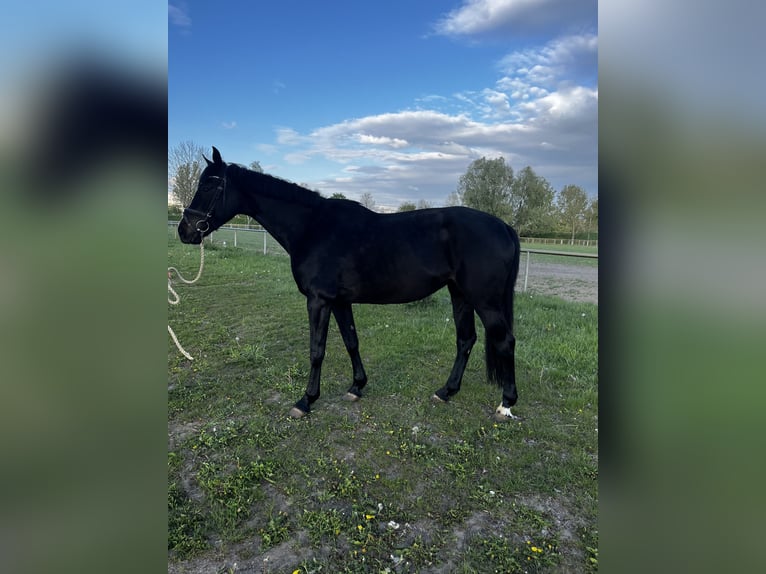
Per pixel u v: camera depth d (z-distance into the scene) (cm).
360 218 276
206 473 212
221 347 405
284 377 335
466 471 215
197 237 293
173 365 359
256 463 218
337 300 281
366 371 350
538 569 157
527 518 182
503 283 260
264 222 292
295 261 283
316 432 252
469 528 177
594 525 179
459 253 261
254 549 167
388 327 474
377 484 206
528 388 313
